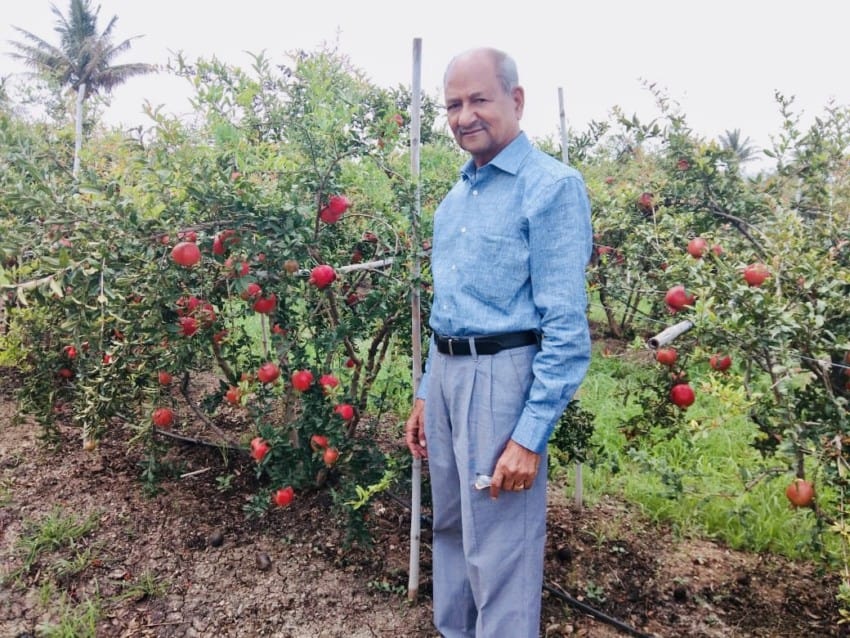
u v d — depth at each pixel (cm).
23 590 237
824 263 196
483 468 175
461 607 210
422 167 278
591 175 416
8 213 225
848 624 224
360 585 245
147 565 252
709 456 339
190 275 223
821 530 201
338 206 228
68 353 306
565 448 256
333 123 213
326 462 246
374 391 376
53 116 466
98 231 197
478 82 166
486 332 171
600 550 270
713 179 306
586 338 161
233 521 281
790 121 298
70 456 329
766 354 183
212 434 357
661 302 273
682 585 247
